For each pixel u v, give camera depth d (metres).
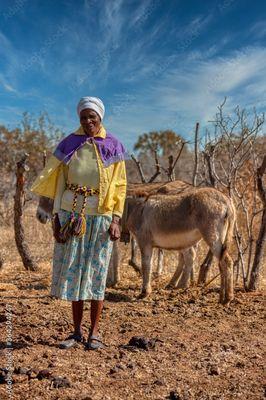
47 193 4.53
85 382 3.82
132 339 4.82
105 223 4.47
